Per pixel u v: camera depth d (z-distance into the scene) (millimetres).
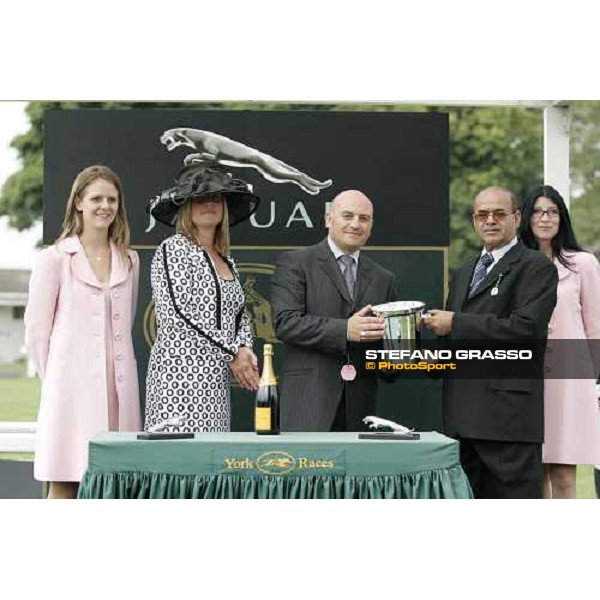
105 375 8492
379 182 9320
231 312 8117
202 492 7098
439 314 8594
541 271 8609
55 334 8523
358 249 8781
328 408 8555
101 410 8492
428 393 9289
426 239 9344
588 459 9070
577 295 9023
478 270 8734
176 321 8016
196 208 8148
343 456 7094
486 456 8680
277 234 9320
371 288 8734
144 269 9297
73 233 8594
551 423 9109
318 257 8703
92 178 8500
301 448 7098
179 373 8039
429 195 9344
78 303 8492
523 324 8523
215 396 8094
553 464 9328
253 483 7102
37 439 8562
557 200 9000
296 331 8469
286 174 9312
